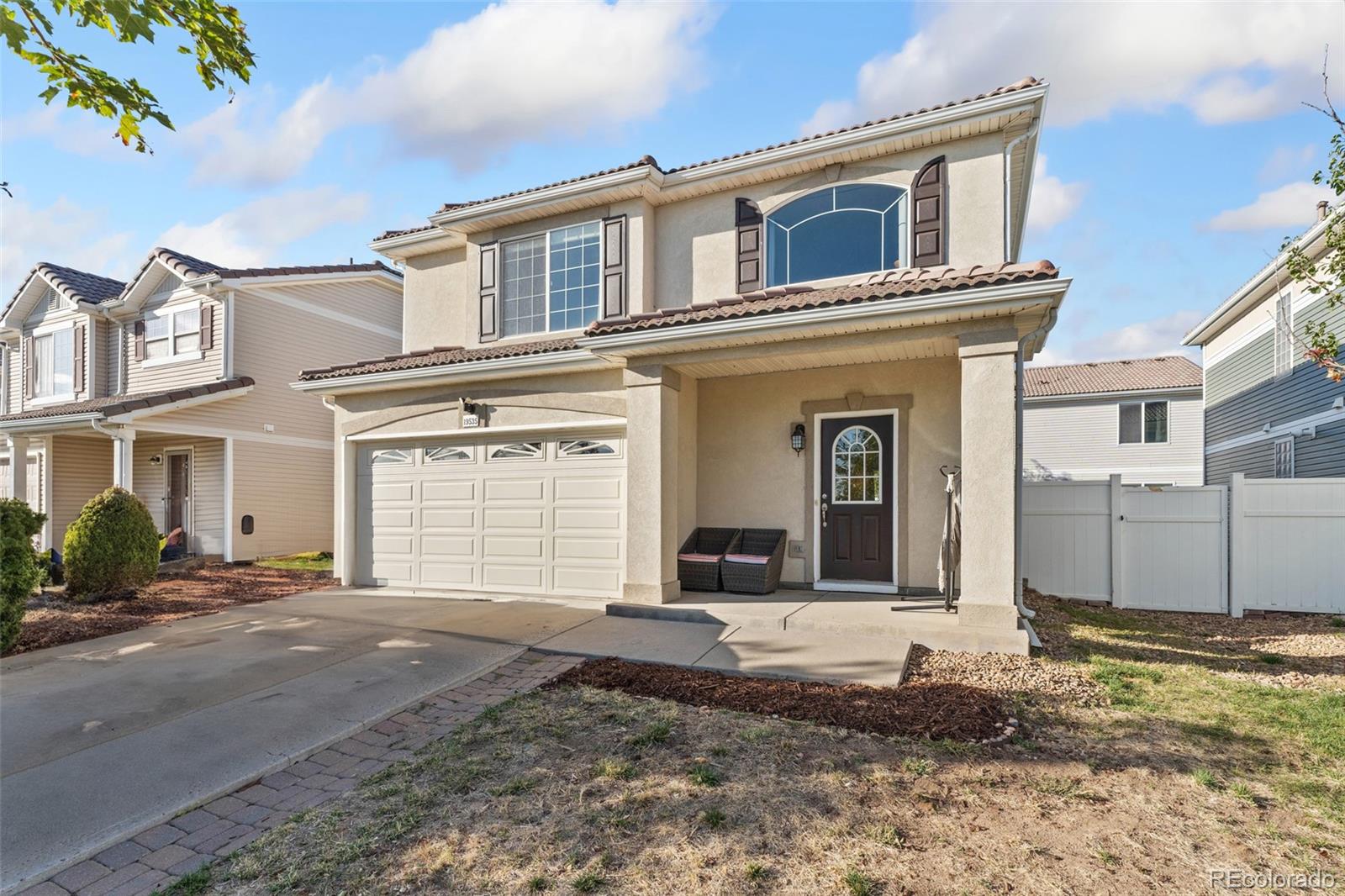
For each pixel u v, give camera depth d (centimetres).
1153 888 270
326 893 271
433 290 1219
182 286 1593
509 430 926
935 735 422
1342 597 834
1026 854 293
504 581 941
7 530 670
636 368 802
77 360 1764
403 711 484
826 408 858
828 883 272
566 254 1066
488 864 288
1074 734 429
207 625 757
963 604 627
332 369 1060
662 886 272
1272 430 1424
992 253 811
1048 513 951
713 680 539
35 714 473
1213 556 874
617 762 388
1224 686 530
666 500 794
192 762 394
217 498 1514
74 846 308
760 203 947
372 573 1043
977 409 626
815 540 859
